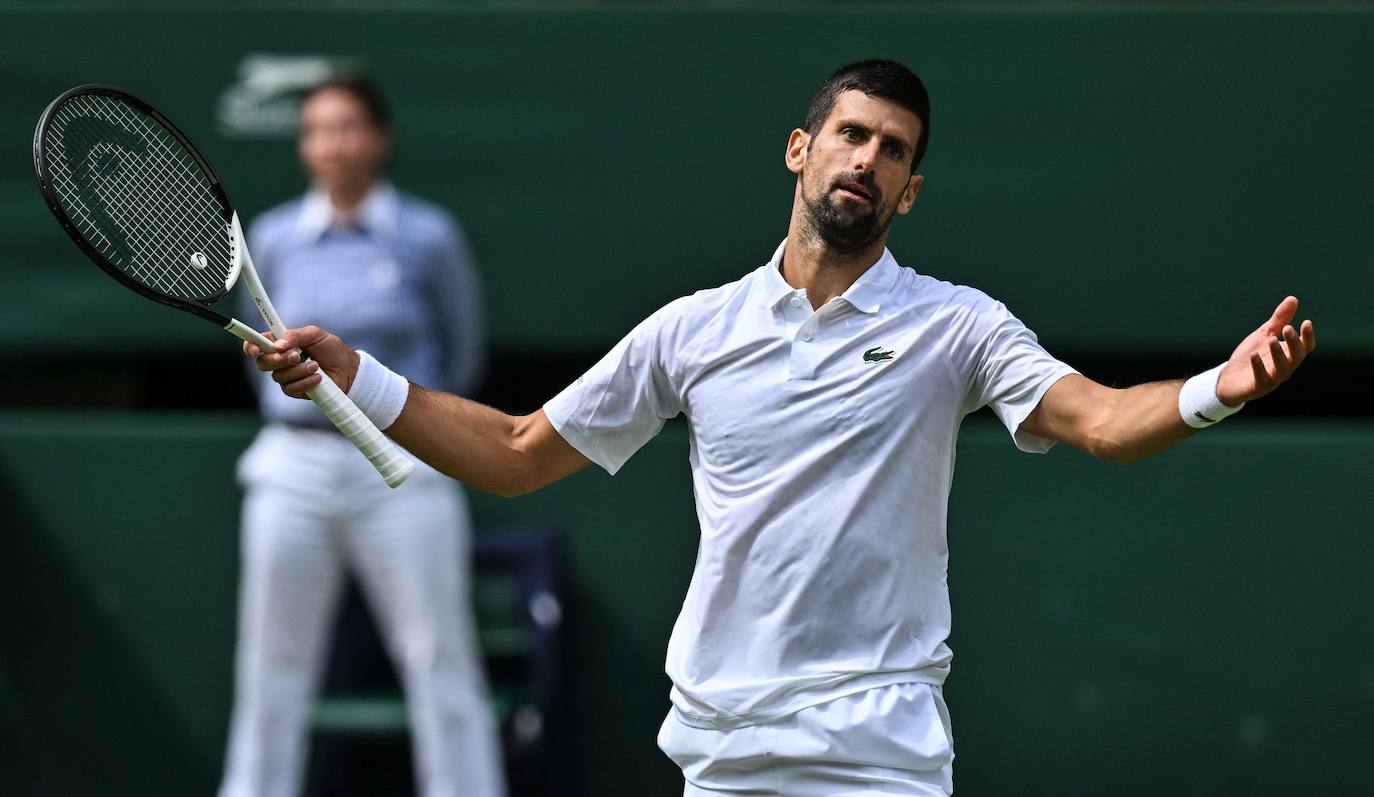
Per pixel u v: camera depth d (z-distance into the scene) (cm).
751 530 1223
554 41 2288
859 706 1206
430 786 2006
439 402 1301
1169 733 2191
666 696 2225
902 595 1218
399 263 2066
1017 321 1245
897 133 1239
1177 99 2248
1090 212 2259
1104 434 1171
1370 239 2238
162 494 2272
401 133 2294
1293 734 2184
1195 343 2256
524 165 2292
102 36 2298
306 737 2073
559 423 1301
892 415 1215
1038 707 2200
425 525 2006
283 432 2016
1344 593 2186
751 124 2280
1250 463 2198
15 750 2266
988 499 2214
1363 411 2386
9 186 2297
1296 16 2236
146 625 2264
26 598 2269
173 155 1598
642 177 2291
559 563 2223
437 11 2294
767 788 1234
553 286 2295
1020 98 2256
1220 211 2250
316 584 2017
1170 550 2202
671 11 2281
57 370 2416
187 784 2255
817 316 1230
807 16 2272
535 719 2142
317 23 2297
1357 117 2236
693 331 1270
